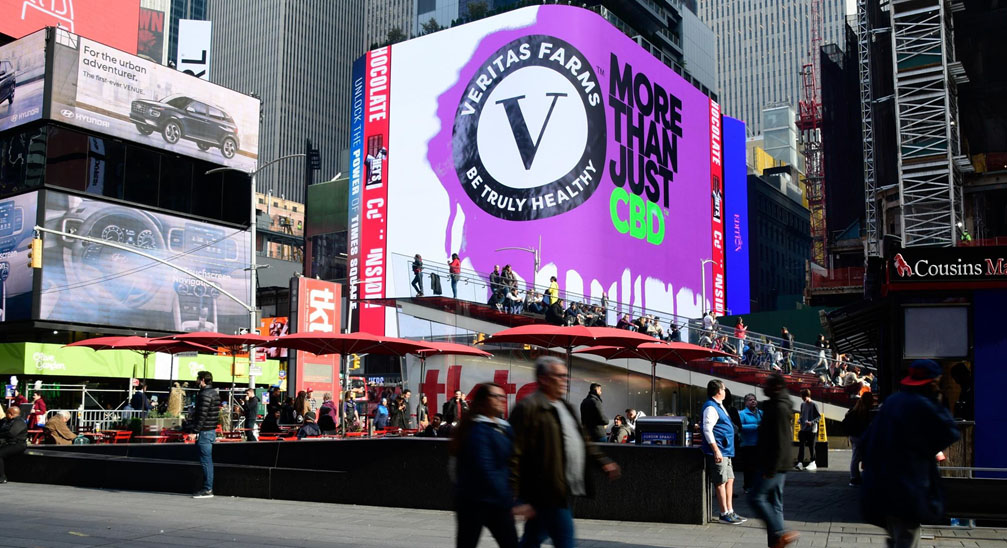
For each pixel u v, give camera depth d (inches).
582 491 263.3
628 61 2920.8
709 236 3346.5
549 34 2755.9
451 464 260.1
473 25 2908.5
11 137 1737.2
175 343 1042.7
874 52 2401.6
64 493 607.2
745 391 1272.1
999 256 487.8
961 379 492.7
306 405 936.3
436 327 1226.6
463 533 248.1
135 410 1142.3
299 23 6934.1
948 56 2202.3
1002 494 446.3
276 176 6614.2
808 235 5551.2
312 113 6958.7
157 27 5093.5
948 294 498.6
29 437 1025.5
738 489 674.2
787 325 2426.2
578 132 2689.5
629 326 1343.5
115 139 1801.2
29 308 1624.0
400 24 7244.1
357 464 550.9
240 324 2000.5
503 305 1253.7
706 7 7760.8
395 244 2987.2
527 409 258.4
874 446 263.1
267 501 566.9
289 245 5319.9
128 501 559.5
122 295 1766.7
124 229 1790.1
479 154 2822.3
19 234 1674.5
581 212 2657.5
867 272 566.3
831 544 398.6
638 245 2878.9
